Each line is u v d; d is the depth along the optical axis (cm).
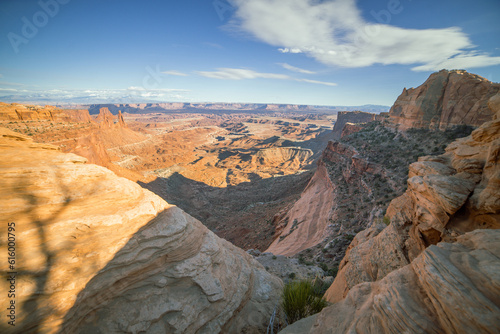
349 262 1589
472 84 4034
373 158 5162
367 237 1833
